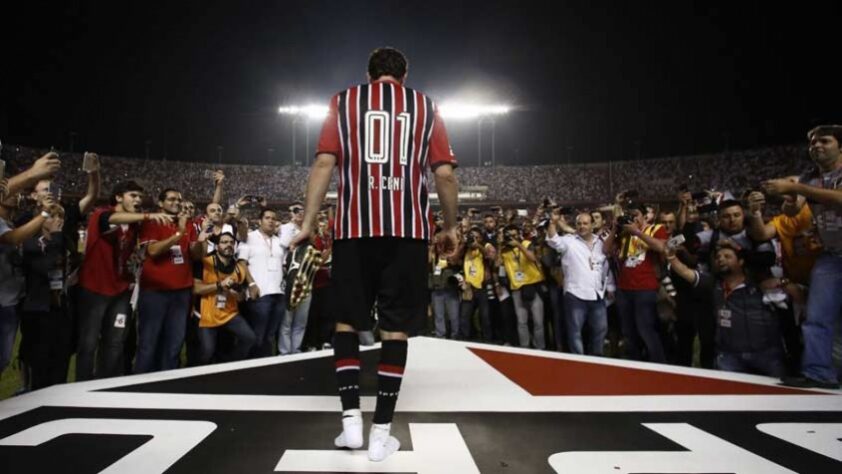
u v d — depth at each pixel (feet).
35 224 11.23
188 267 15.42
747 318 13.20
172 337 15.03
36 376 12.73
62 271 13.33
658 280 17.58
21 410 9.09
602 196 126.00
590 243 18.99
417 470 6.28
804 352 11.41
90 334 13.32
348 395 7.09
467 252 27.14
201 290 16.43
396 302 7.22
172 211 15.11
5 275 11.99
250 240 19.20
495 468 6.34
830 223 11.02
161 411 9.06
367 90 7.55
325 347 22.22
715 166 117.70
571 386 11.25
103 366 13.75
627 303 18.04
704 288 15.98
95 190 14.30
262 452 6.91
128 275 14.17
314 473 6.17
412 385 11.40
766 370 13.02
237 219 19.36
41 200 12.53
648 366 13.80
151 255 14.47
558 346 22.33
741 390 10.77
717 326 13.98
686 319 16.90
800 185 10.73
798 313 13.89
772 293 12.92
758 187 15.26
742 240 13.84
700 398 10.04
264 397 10.21
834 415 8.78
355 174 7.33
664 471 6.21
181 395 10.37
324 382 11.79
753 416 8.73
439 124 7.77
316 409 9.24
